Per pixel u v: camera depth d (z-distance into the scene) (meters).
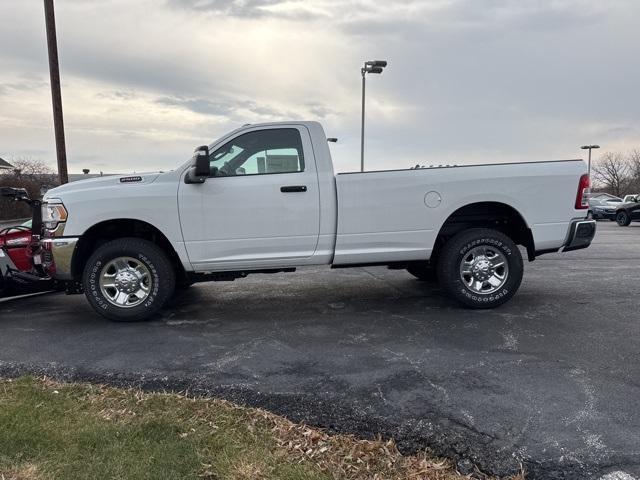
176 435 2.96
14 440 2.87
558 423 3.10
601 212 30.41
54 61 12.16
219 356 4.33
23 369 4.08
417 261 5.63
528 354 4.24
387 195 5.36
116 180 5.30
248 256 5.34
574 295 6.33
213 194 5.22
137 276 5.33
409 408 3.32
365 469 2.70
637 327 4.96
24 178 25.77
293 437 3.00
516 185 5.43
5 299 6.78
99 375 3.95
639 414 3.19
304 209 5.30
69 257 5.16
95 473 2.56
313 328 5.10
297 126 5.38
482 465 2.72
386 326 5.11
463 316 5.41
